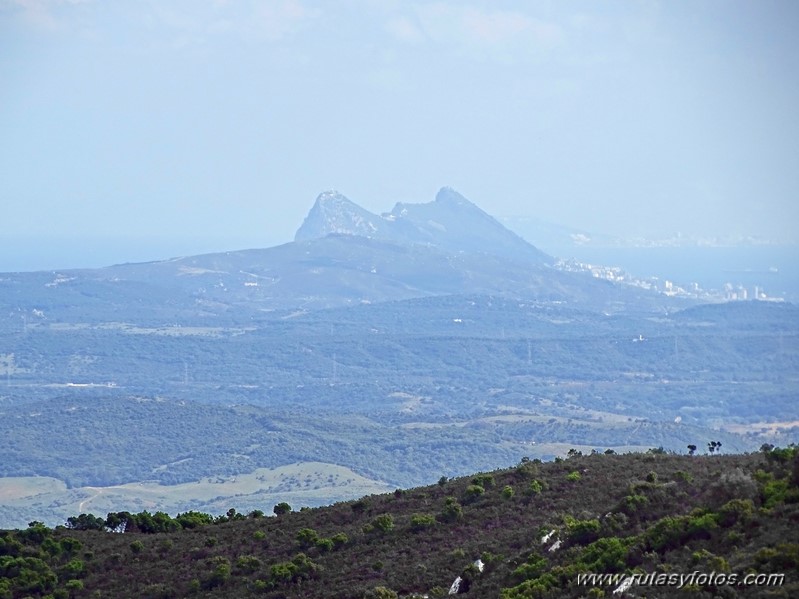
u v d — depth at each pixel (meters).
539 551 129.12
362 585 135.12
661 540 115.44
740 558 106.12
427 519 148.25
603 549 119.50
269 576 142.00
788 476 118.19
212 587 144.50
